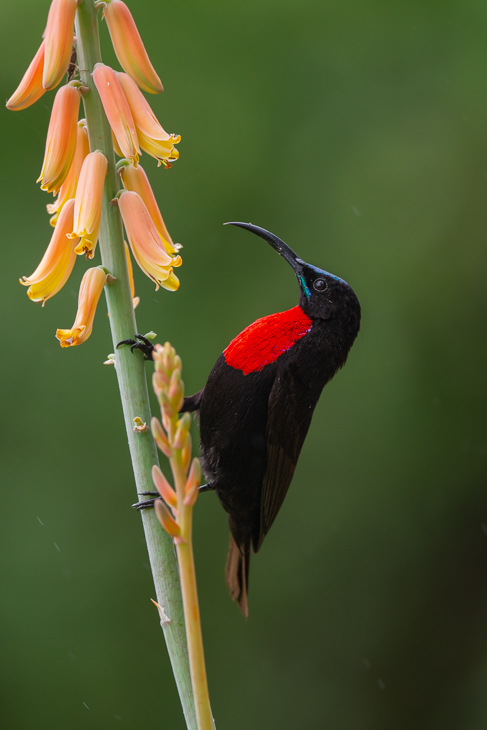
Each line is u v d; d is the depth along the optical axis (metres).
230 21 7.30
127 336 3.18
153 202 3.19
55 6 3.17
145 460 3.18
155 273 3.18
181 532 3.10
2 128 6.50
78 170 3.19
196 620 3.10
